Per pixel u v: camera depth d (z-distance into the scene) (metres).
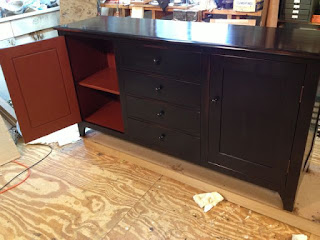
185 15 2.75
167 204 1.80
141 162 2.10
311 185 1.74
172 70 1.69
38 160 2.27
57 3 3.44
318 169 1.87
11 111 2.65
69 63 2.17
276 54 1.31
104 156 2.27
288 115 1.40
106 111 2.48
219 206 1.76
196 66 1.58
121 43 1.82
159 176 2.03
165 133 1.93
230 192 1.75
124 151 2.19
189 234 1.59
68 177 2.07
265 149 1.55
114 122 2.33
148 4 3.00
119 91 2.02
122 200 1.85
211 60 1.52
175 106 1.79
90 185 1.98
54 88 2.15
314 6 2.54
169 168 1.98
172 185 1.94
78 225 1.69
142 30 1.85
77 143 2.45
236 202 1.76
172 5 2.86
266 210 1.66
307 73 1.27
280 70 1.34
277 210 1.62
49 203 1.85
